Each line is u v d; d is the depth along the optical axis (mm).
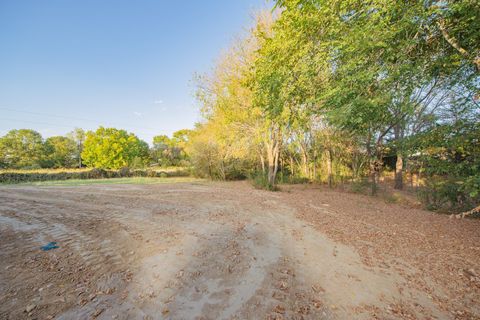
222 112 13781
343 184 17734
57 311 2387
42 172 21562
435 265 3475
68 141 45625
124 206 8211
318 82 5188
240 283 3000
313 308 2459
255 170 22844
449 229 5453
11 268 3367
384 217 6836
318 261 3699
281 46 4949
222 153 20219
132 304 2529
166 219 6375
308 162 21000
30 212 7180
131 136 43594
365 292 2773
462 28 3721
